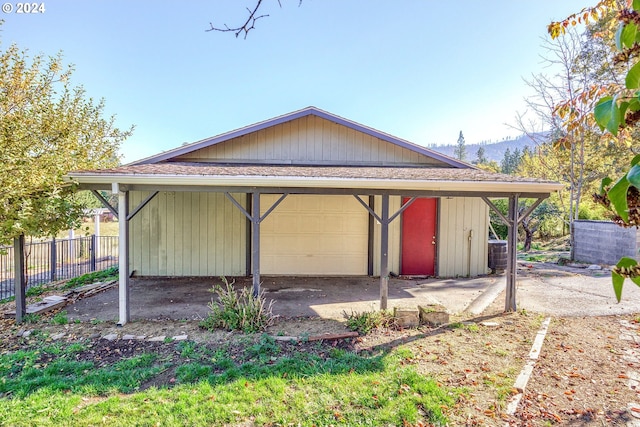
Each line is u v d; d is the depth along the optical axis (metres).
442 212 8.83
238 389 3.34
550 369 3.80
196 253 8.64
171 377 3.63
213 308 5.28
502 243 9.22
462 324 5.14
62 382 3.48
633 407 3.12
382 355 4.10
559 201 14.76
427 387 3.36
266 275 8.77
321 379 3.51
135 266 8.59
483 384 3.46
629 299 6.57
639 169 0.64
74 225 5.80
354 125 8.52
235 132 8.40
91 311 5.91
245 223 8.73
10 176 5.12
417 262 8.91
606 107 0.78
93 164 8.20
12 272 10.24
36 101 8.15
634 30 0.77
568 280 8.23
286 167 7.62
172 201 8.59
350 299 6.72
